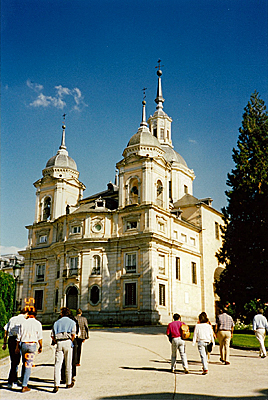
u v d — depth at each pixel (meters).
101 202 54.03
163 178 54.59
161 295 49.09
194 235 59.06
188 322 52.31
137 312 46.88
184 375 14.20
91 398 10.87
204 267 58.47
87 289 49.72
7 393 11.63
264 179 36.59
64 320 12.72
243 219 36.69
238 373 14.57
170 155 69.94
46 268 58.06
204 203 61.75
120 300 48.72
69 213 57.38
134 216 50.59
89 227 52.25
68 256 52.62
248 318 35.06
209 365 16.61
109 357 19.25
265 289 34.44
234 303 33.56
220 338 17.12
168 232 52.50
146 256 48.22
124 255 50.12
